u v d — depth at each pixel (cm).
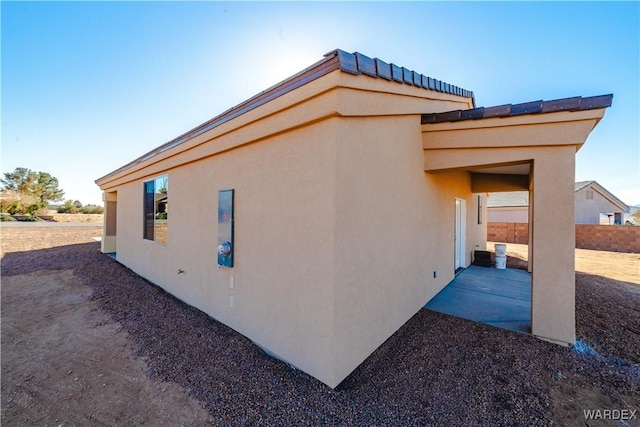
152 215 675
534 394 258
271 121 318
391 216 372
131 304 528
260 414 233
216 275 434
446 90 533
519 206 1831
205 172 462
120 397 265
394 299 388
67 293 623
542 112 345
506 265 909
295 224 299
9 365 333
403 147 401
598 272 816
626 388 268
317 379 276
